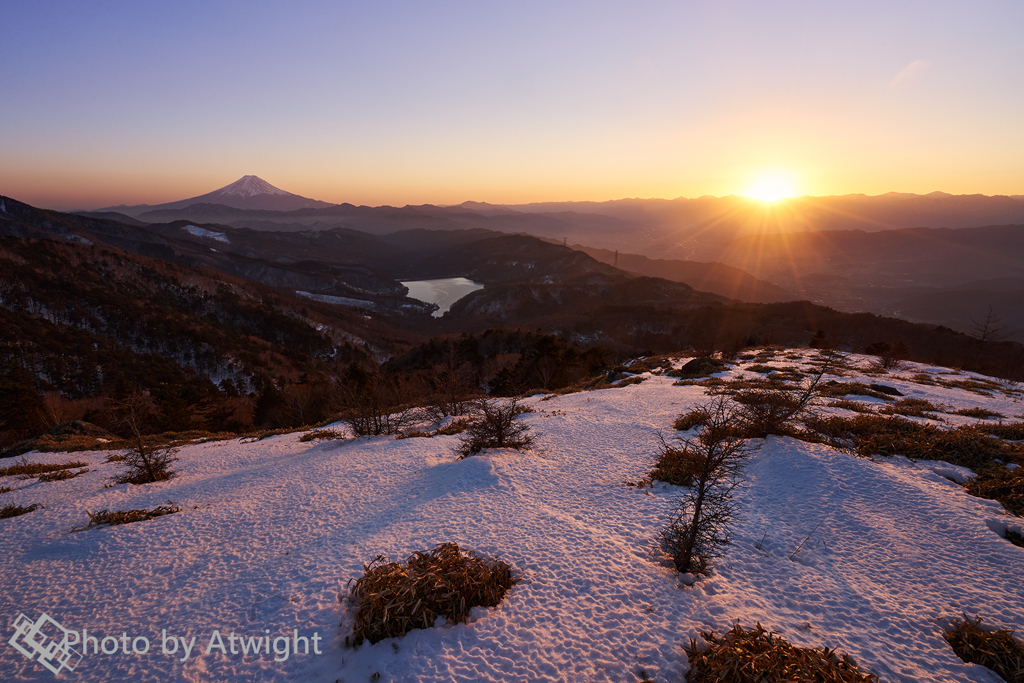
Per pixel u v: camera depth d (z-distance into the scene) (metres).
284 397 48.28
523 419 15.88
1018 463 8.62
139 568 6.73
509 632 4.71
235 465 14.75
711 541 5.93
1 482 13.94
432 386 31.19
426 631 4.69
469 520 7.26
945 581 5.52
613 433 13.15
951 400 18.92
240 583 5.99
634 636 4.62
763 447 10.11
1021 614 4.89
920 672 4.15
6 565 7.20
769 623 4.75
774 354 36.91
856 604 5.13
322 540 7.07
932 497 7.41
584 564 5.88
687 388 21.14
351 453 13.58
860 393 18.91
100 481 13.07
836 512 7.24
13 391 36.47
